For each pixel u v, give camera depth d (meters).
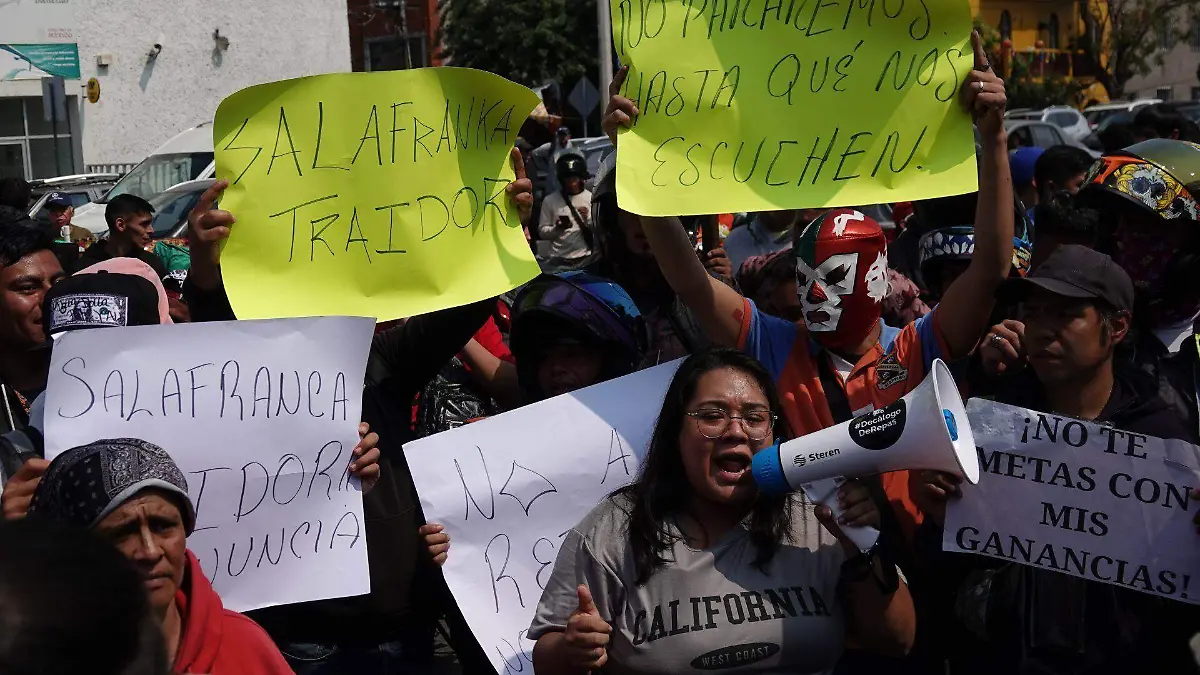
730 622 2.58
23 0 23.80
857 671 2.93
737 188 3.10
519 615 3.14
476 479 3.18
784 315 3.94
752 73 3.14
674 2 3.16
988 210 3.04
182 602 2.35
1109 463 2.69
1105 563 2.68
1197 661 2.77
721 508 2.72
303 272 3.20
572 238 9.59
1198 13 50.44
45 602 1.27
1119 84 48.62
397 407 3.33
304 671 3.05
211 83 26.28
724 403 2.65
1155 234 3.76
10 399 3.34
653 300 3.85
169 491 2.30
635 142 3.12
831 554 2.67
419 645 3.19
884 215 10.51
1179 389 2.93
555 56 31.48
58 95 19.73
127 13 25.02
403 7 34.50
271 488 2.95
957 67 3.09
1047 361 2.89
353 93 3.21
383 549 3.13
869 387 3.14
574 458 3.21
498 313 4.53
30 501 2.47
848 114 3.13
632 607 2.64
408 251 3.23
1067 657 2.74
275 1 26.94
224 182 3.15
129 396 2.88
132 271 3.47
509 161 3.32
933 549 2.92
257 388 2.96
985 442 2.75
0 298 3.43
